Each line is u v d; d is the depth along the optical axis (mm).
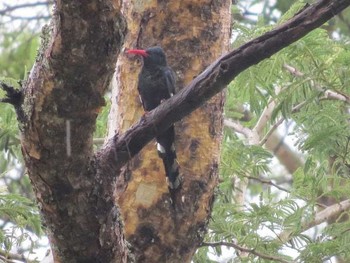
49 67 7066
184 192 9930
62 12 6816
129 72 10609
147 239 9852
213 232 12742
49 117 7191
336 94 13203
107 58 7059
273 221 12664
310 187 13070
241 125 15969
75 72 7043
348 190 13062
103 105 7258
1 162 15945
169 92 10312
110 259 7910
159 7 10516
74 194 7523
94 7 6805
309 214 13102
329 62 12391
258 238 12508
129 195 9945
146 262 9836
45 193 7551
